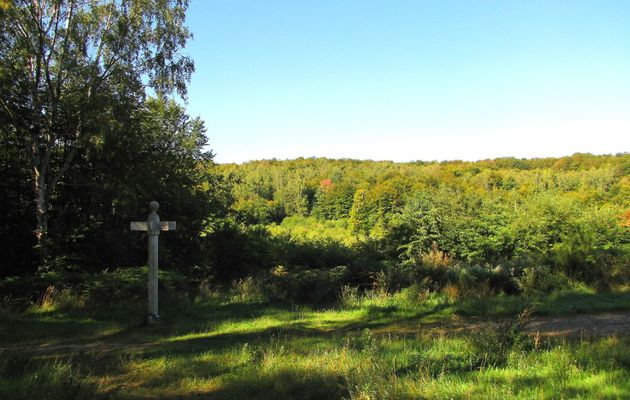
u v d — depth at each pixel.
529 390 4.89
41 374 5.81
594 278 14.80
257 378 5.89
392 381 4.99
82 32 16.59
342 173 97.12
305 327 10.05
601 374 5.40
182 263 18.98
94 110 15.97
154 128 19.97
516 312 11.34
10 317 10.30
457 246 21.77
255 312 11.69
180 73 18.45
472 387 4.95
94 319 10.59
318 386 5.45
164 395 5.43
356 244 22.59
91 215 17.67
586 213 25.12
